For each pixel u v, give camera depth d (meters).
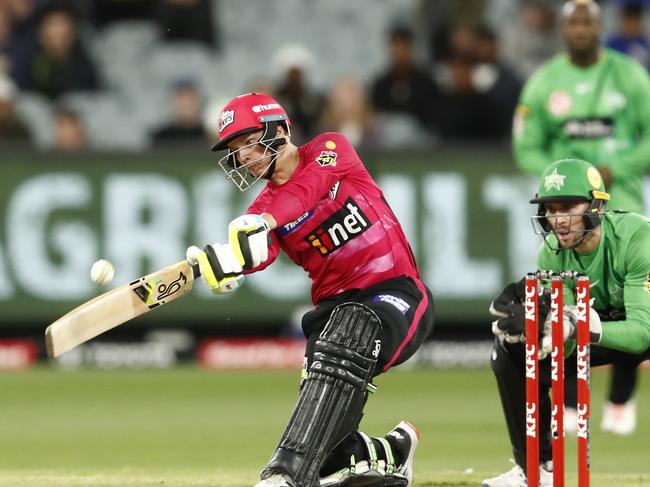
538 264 18.11
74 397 33.91
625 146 26.86
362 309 16.02
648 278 16.72
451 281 38.69
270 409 31.56
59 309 38.59
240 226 15.00
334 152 16.61
